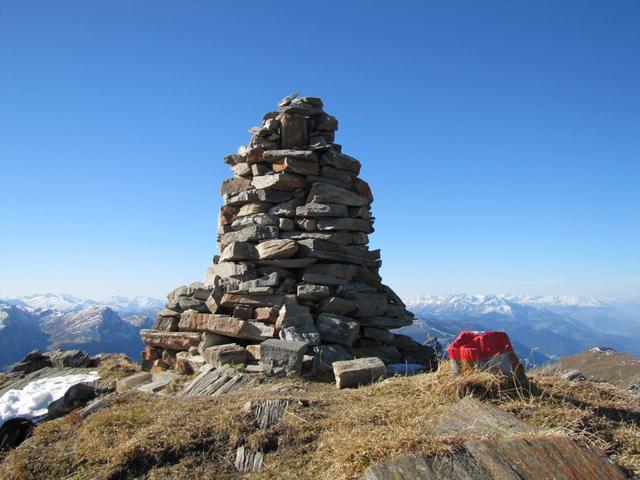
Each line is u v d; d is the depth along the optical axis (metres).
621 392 2.92
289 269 5.04
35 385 5.03
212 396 3.48
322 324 4.58
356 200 5.36
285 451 2.47
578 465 1.86
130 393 3.55
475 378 2.56
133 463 2.50
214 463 2.50
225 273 5.10
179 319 5.12
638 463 1.96
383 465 1.92
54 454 2.70
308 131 5.63
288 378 3.95
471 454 1.95
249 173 5.57
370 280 5.34
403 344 5.21
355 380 3.65
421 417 2.42
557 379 2.98
